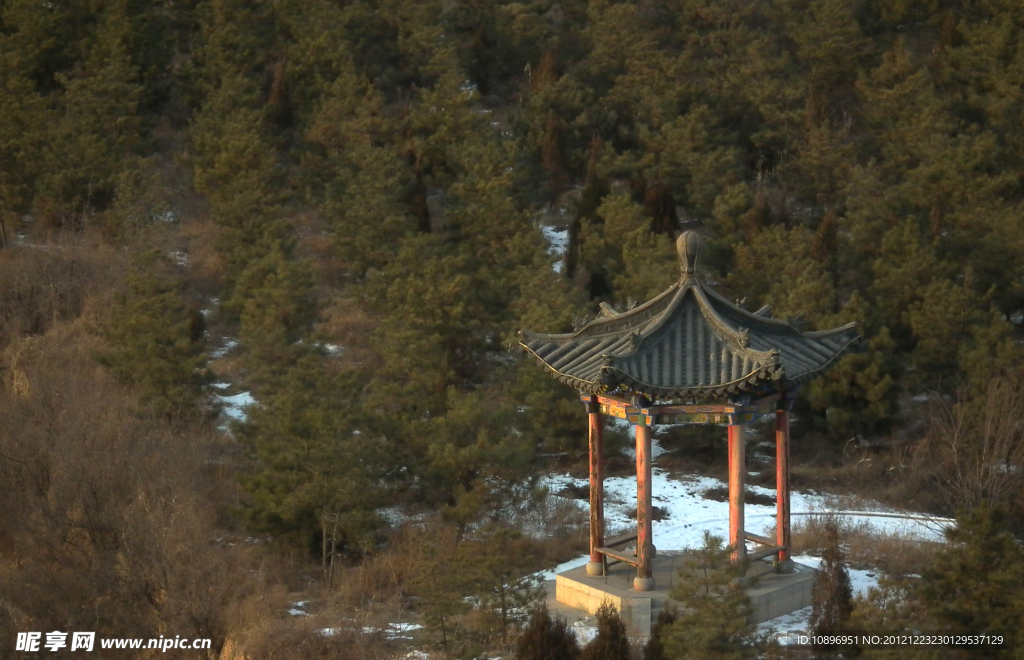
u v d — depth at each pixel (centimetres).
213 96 19162
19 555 10706
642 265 13912
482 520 10462
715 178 17062
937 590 7775
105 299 15125
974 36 19175
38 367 12619
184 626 9012
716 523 11062
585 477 12219
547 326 12700
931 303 13112
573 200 18125
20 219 17638
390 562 9812
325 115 18412
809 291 13325
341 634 8419
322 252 17262
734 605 7181
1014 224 14338
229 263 15812
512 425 11256
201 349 13050
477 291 14238
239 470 11575
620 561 8906
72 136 17738
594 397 8488
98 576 9888
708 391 7575
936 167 15350
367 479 10231
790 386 8081
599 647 7369
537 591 8469
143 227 16950
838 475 12350
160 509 9938
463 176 16925
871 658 7169
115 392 12281
